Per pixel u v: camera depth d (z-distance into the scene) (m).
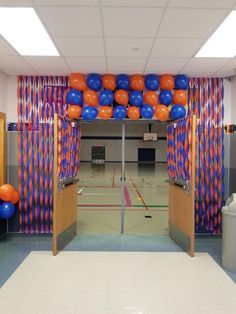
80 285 3.46
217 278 3.68
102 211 7.34
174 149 5.16
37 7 2.89
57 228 4.47
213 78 5.51
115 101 5.25
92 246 4.84
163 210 7.48
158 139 24.06
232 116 5.46
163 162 24.14
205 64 4.68
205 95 5.50
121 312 2.90
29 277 3.65
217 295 3.26
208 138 5.44
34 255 4.41
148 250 4.68
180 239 4.83
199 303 3.09
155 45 3.89
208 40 3.71
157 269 3.94
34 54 4.27
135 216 6.88
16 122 5.44
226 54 4.22
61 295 3.22
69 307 2.98
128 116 5.21
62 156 4.66
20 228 5.42
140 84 5.19
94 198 8.97
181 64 4.69
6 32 3.49
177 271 3.88
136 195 9.52
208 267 4.02
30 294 3.24
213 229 5.49
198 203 5.46
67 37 3.64
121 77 5.17
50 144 5.38
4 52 4.18
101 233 5.57
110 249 4.71
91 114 5.05
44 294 3.24
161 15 3.06
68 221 4.98
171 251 4.64
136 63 4.66
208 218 5.48
